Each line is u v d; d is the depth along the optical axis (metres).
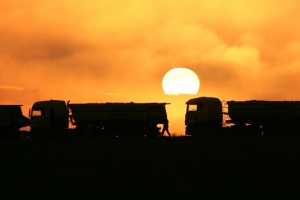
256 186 90.62
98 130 192.00
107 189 88.44
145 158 121.81
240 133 191.88
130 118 191.12
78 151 134.75
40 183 94.31
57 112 190.12
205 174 102.75
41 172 106.00
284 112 193.50
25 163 117.38
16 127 190.25
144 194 84.56
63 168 110.69
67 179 98.06
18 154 130.75
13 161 120.38
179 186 90.75
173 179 97.62
